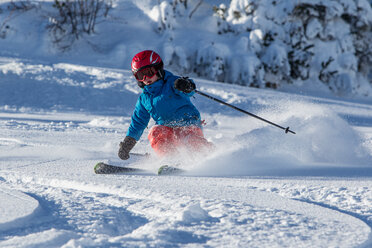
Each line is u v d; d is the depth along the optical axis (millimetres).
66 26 110125
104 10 118375
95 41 108375
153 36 110500
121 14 117312
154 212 7871
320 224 7035
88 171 12062
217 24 116188
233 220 7180
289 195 9484
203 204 8164
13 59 74250
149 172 12367
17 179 11062
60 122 31547
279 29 110250
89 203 8383
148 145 19578
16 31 105000
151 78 13562
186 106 13836
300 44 109938
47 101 44562
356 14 116125
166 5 111125
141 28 112688
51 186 10023
